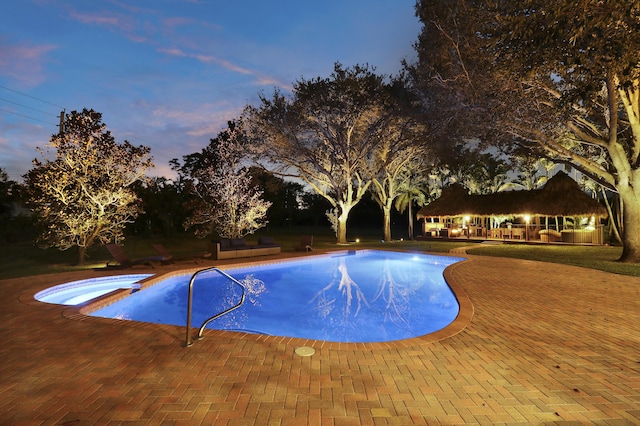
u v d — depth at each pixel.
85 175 13.59
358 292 10.98
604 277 10.81
